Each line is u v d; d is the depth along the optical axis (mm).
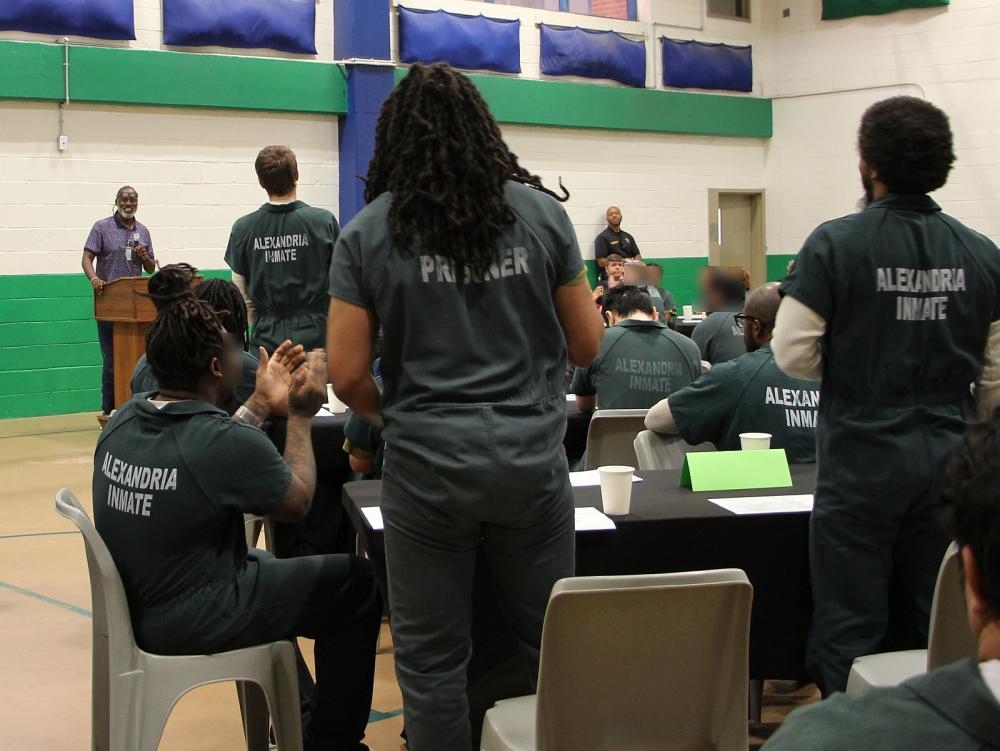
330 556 2285
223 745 2754
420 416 1754
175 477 2043
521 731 1768
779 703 3000
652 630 1613
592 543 2166
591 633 1592
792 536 2297
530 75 10578
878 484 2029
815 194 12070
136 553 2055
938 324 2020
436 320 1755
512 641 2291
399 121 1792
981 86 10727
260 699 2354
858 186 11695
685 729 1685
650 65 11414
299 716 2170
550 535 1813
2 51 7582
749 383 2762
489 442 1720
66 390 8125
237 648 2123
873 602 2090
